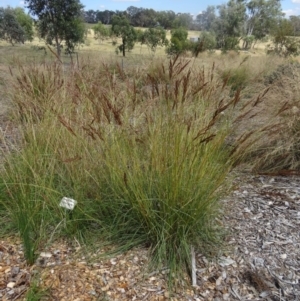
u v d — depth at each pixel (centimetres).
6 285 154
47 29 1105
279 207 228
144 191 180
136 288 157
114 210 193
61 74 310
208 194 179
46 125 218
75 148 204
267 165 282
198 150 174
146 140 189
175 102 181
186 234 176
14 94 321
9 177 201
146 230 186
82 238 186
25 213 180
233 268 171
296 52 1295
